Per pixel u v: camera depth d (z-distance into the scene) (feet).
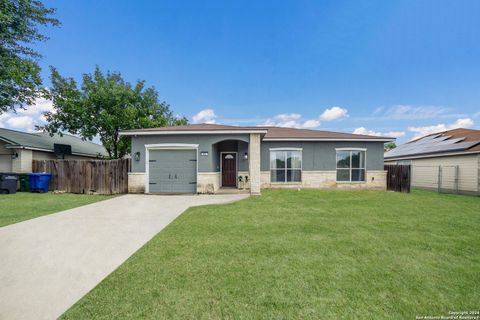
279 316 7.62
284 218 20.95
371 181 45.16
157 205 27.07
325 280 9.95
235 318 7.50
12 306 8.16
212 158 36.65
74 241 14.84
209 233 16.48
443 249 13.60
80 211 23.76
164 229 17.52
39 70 41.47
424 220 20.51
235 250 13.30
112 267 11.20
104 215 22.03
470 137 50.85
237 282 9.74
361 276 10.32
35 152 48.80
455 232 16.99
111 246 13.98
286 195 35.32
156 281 9.83
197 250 13.29
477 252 13.19
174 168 37.01
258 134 36.04
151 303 8.30
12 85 38.45
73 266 11.31
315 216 21.79
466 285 9.64
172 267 11.14
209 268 11.02
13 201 29.78
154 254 12.71
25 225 18.48
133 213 22.91
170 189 37.01
